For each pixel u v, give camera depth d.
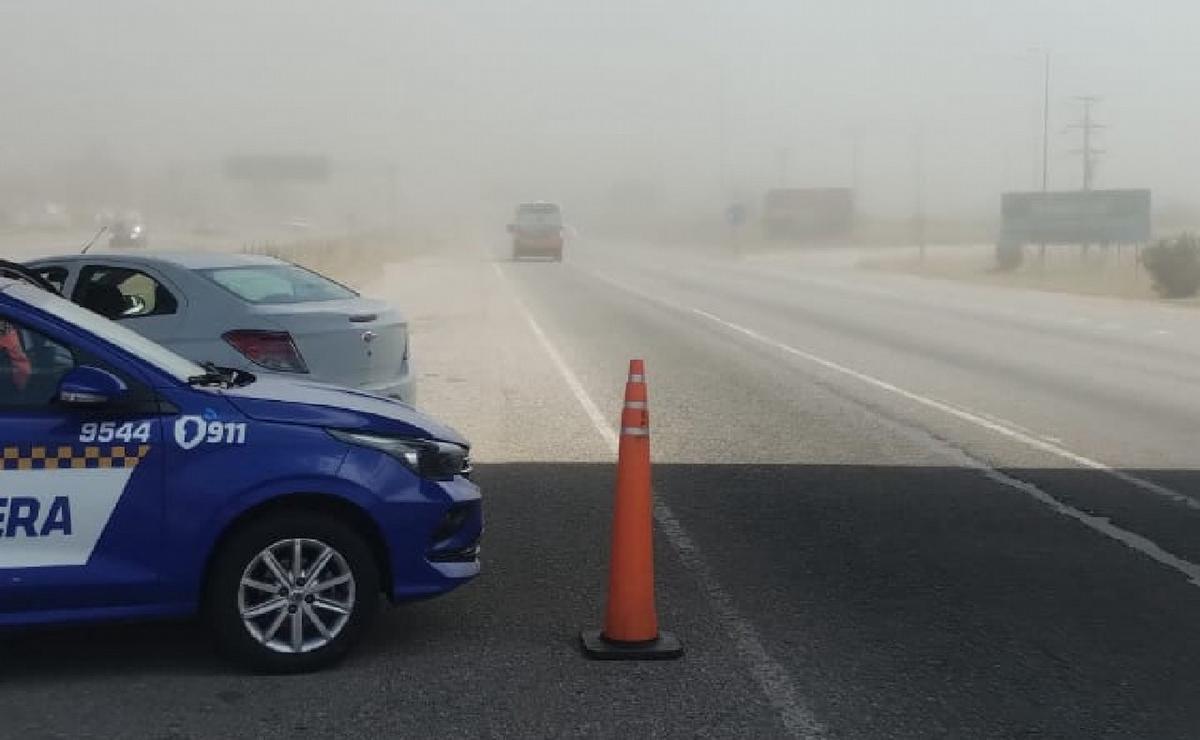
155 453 5.02
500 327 23.19
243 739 4.54
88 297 8.73
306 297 8.96
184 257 8.97
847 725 4.71
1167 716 4.84
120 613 5.03
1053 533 7.73
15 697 4.95
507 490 8.93
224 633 5.13
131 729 4.63
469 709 4.84
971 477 9.44
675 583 6.62
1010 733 4.66
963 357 18.22
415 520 5.28
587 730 4.64
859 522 8.00
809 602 6.30
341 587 5.24
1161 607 6.23
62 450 4.95
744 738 4.59
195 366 5.58
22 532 4.93
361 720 4.72
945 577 6.76
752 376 15.86
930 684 5.15
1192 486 9.12
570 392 14.29
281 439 5.14
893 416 12.49
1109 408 13.09
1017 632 5.84
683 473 9.56
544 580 6.68
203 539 5.05
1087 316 26.67
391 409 5.57
